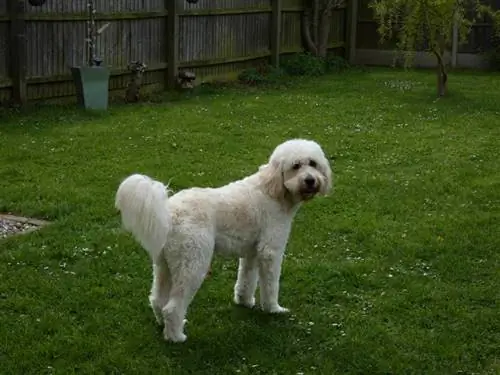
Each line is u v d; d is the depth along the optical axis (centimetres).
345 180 820
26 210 688
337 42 1994
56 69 1204
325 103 1302
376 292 541
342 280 559
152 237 419
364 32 2022
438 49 1408
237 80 1581
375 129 1096
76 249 591
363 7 2011
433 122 1153
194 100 1309
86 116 1115
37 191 739
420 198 762
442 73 1397
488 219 692
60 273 551
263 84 1531
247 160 904
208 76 1533
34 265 563
